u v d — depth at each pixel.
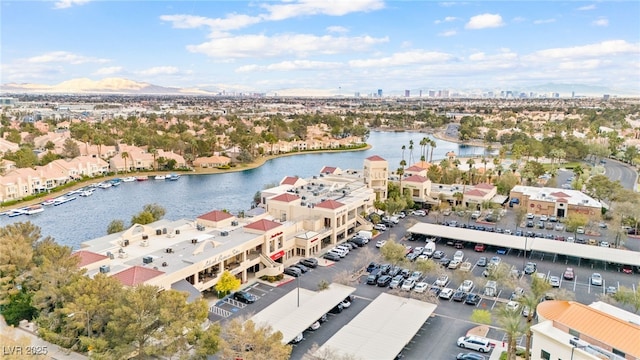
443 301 90.06
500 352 70.25
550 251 110.56
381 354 64.56
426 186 165.12
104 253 89.88
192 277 87.69
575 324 56.50
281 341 64.19
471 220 150.12
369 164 160.62
